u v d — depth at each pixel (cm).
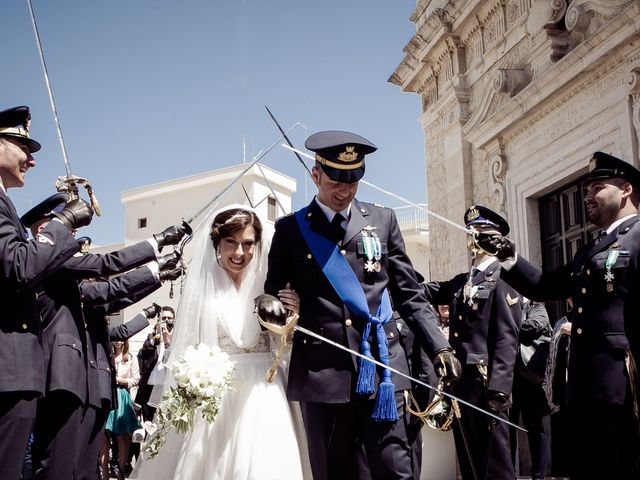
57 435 489
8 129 439
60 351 493
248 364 456
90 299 520
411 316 418
